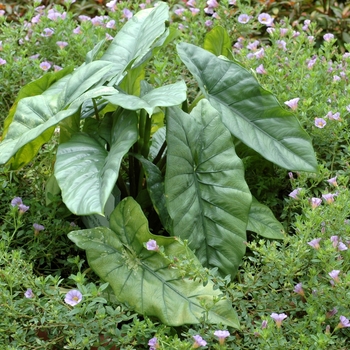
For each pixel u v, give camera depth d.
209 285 2.39
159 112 2.70
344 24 3.85
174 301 2.37
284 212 2.65
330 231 2.46
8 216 2.60
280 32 3.19
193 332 2.30
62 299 2.38
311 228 2.47
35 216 2.61
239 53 3.14
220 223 2.50
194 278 2.33
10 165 2.66
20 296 2.46
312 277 2.36
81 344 2.27
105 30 3.30
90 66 2.55
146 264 2.42
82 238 2.41
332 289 2.34
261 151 2.57
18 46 3.31
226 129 2.55
